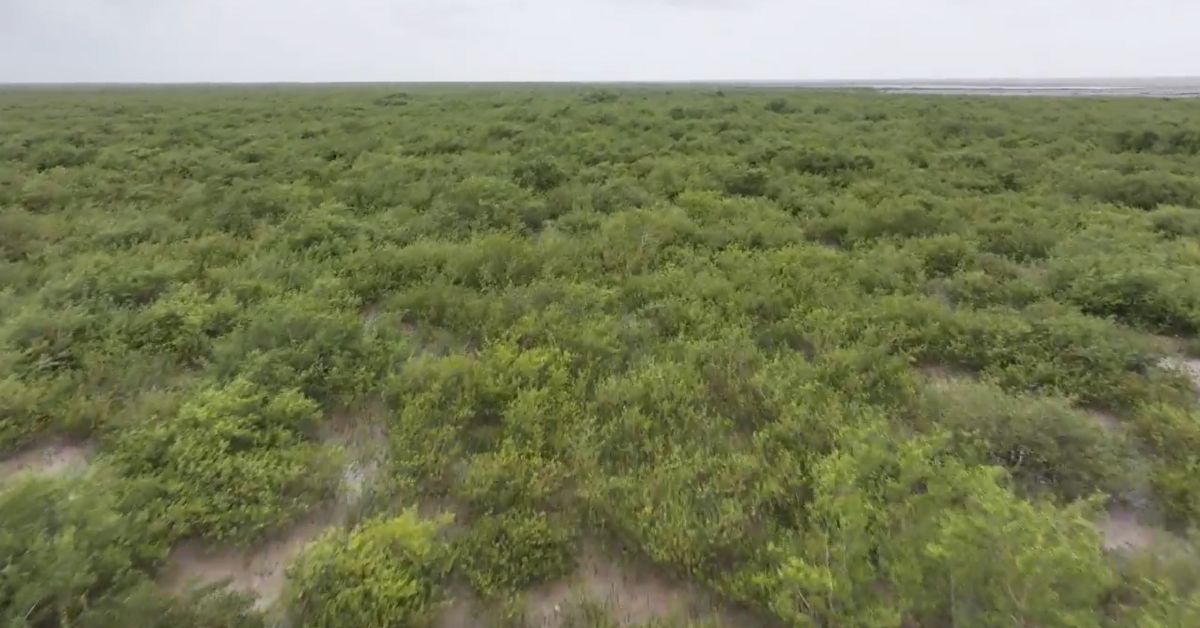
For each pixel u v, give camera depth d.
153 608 3.36
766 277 8.06
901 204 11.01
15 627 3.06
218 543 4.10
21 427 4.97
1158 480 4.46
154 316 6.63
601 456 4.92
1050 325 6.61
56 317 6.33
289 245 9.27
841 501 4.02
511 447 4.89
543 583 3.89
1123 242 9.18
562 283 7.95
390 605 3.46
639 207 11.66
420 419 5.18
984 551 3.40
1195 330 6.85
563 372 5.85
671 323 7.05
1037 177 13.61
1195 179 12.90
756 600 3.62
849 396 5.68
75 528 3.58
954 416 5.13
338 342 6.25
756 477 4.64
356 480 4.76
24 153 15.60
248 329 6.50
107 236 9.34
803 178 13.40
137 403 5.34
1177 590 3.54
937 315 6.97
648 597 3.80
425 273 8.34
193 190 12.03
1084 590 3.28
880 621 3.25
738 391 5.68
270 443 4.92
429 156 16.06
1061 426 4.82
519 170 14.15
